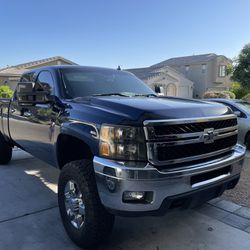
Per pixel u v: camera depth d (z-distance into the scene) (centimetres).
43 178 527
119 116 267
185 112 279
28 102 392
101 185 266
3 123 542
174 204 273
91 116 290
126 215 260
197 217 379
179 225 358
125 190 252
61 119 338
